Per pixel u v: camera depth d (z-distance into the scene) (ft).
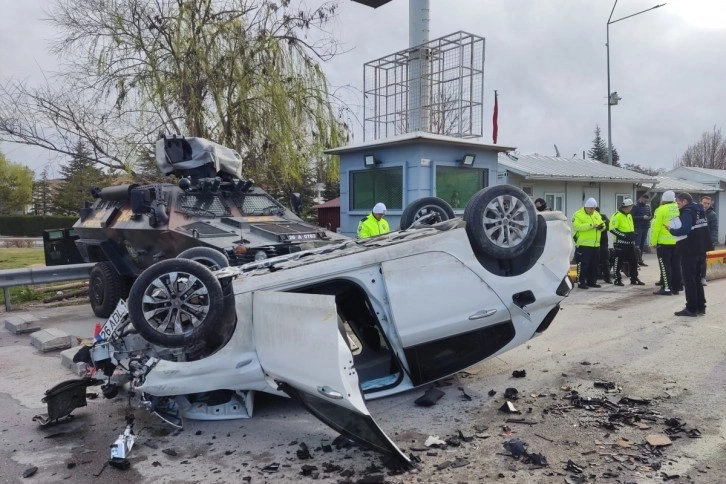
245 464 12.55
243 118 44.68
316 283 14.67
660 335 23.15
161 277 14.12
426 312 15.06
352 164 39.06
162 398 14.71
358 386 12.21
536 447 12.84
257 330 14.11
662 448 12.57
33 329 28.55
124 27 42.73
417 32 39.17
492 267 16.34
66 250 39.88
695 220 26.40
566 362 19.53
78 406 15.47
